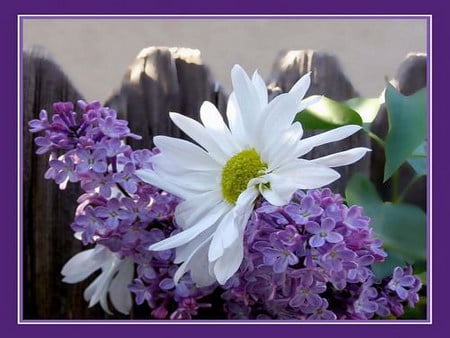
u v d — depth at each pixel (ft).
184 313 1.59
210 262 1.48
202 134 1.54
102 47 2.06
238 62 2.08
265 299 1.55
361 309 1.51
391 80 1.88
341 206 1.50
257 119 1.50
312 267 1.47
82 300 1.82
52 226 1.82
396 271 1.52
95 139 1.58
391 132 1.59
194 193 1.54
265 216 1.51
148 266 1.60
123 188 1.62
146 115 1.83
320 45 2.06
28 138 1.80
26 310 1.82
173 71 1.84
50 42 2.05
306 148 1.47
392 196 1.75
